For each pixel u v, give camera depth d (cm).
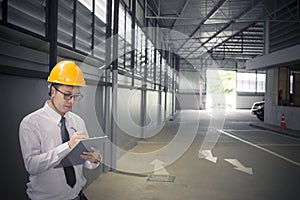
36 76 299
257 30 2027
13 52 278
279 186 491
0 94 252
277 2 1216
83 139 177
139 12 988
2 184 254
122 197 427
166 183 499
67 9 408
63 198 187
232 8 1327
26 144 170
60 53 397
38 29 333
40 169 168
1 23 257
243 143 947
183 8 1199
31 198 184
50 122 182
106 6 609
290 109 1320
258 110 1908
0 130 251
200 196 439
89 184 478
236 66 3394
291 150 826
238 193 455
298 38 1202
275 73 1470
